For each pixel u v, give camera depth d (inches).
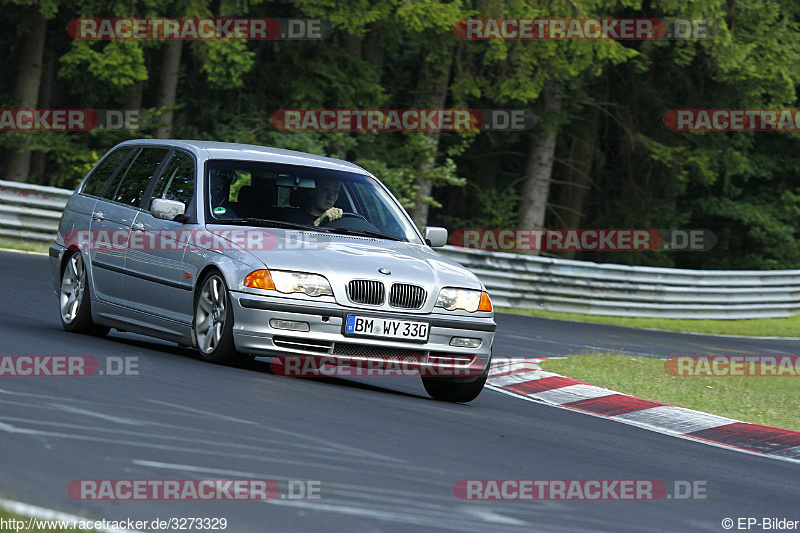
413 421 819.4
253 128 3277.6
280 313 918.4
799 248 4311.0
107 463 573.0
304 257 944.3
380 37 3390.7
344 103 3257.9
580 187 3961.6
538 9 3056.1
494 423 886.4
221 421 705.0
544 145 3740.2
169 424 677.9
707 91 3954.2
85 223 1144.8
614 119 3973.9
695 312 2768.2
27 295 1446.9
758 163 4232.3
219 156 1056.8
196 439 647.1
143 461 585.3
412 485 609.0
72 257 1154.7
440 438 765.3
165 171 1084.5
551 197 4220.0
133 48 2770.7
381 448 695.1
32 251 2073.1
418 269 978.1
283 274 926.4
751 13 3612.2
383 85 3597.4
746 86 3757.4
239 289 931.3
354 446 688.4
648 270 2689.5
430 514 553.9
